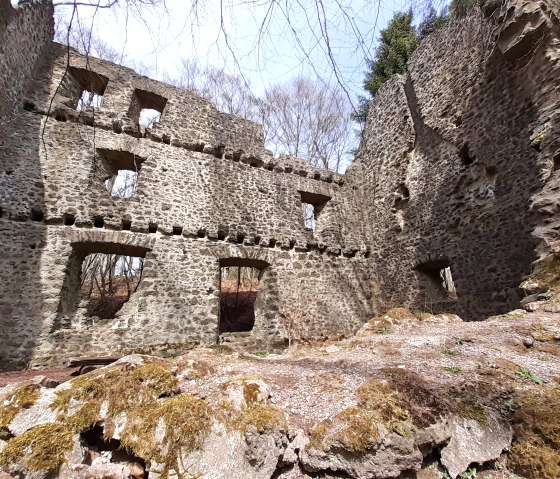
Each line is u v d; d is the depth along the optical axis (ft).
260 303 27.94
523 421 7.20
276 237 29.22
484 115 23.90
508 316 15.94
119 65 27.99
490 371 9.52
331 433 6.24
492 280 21.53
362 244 33.68
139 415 6.46
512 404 7.74
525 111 20.75
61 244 20.93
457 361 10.69
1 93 20.13
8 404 6.55
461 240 24.35
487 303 21.65
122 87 27.35
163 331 22.04
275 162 32.24
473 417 7.13
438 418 6.79
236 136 31.12
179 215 25.40
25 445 5.62
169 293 23.07
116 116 25.75
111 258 44.34
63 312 20.39
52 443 5.72
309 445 6.26
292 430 6.67
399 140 32.65
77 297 21.86
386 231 32.48
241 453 5.94
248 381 7.57
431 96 29.68
